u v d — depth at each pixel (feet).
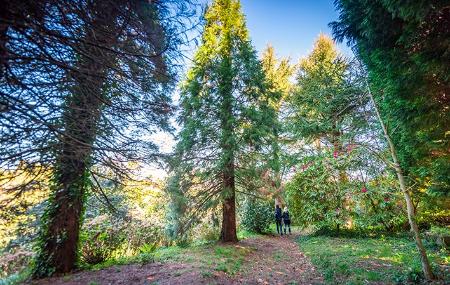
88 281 16.78
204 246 29.60
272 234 44.24
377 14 14.74
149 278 16.87
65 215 20.24
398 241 30.17
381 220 37.14
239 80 34.78
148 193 34.68
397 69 14.94
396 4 11.76
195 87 32.68
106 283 16.33
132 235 30.50
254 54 35.24
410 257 21.33
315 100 43.34
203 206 32.22
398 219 35.55
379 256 22.76
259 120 32.40
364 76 20.76
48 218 20.12
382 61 16.47
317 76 44.65
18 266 21.58
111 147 12.50
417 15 11.32
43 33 7.90
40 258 19.38
